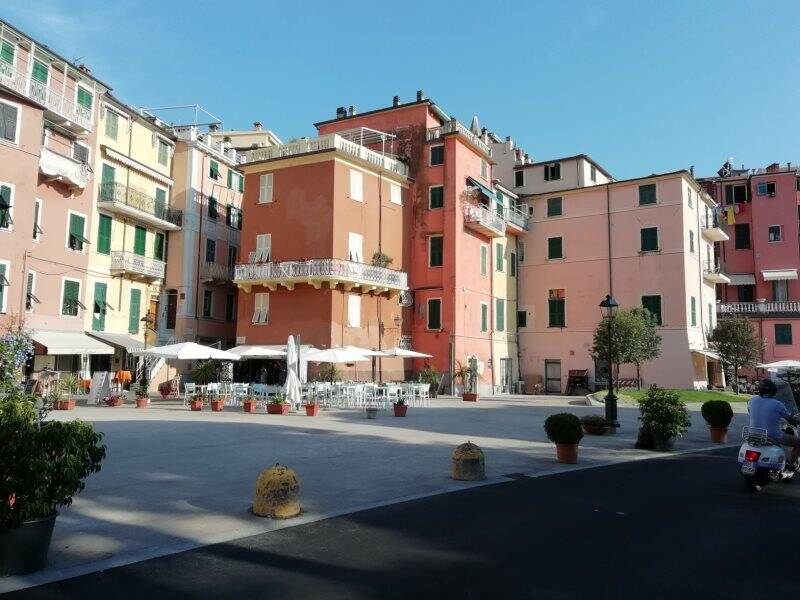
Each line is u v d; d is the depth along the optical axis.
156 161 36.88
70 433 5.86
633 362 32.97
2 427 5.40
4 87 26.28
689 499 8.92
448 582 5.39
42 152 28.30
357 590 5.21
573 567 5.78
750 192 49.16
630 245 40.94
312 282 31.84
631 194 41.31
